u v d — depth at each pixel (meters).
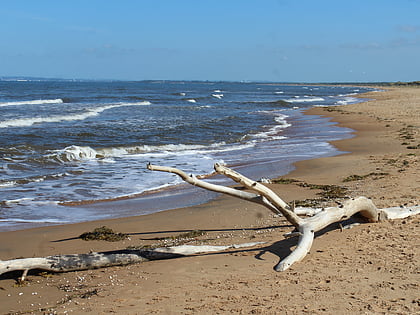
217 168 6.41
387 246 6.48
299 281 5.38
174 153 19.80
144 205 11.14
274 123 34.25
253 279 5.59
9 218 9.92
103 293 5.46
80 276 6.22
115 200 11.72
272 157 18.53
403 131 26.03
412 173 12.80
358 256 6.17
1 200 11.41
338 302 4.65
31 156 17.66
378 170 13.90
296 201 10.12
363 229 7.55
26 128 26.12
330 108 49.91
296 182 12.89
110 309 4.92
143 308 4.88
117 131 26.23
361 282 5.19
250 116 40.19
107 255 6.55
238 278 5.68
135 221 9.56
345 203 7.36
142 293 5.38
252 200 6.91
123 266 6.60
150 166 6.28
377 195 10.21
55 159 17.36
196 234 8.30
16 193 12.20
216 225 8.99
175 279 5.82
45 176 14.31
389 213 8.07
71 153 18.22
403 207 8.50
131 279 5.95
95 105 47.47
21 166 15.93
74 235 8.52
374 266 5.71
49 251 7.54
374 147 20.47
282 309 4.57
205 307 4.78
